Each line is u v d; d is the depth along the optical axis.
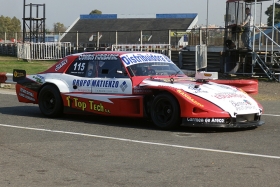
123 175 5.48
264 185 5.05
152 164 5.96
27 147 7.01
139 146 7.03
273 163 5.98
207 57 22.30
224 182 5.17
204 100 7.98
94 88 9.27
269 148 6.86
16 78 10.66
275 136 7.79
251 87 11.26
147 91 8.59
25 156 6.44
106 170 5.70
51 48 35.88
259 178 5.31
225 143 7.20
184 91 8.14
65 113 9.83
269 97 14.23
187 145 7.07
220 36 23.17
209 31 23.53
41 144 7.21
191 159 6.21
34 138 7.70
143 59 9.34
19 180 5.32
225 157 6.31
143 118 9.05
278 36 20.61
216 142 7.28
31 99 10.34
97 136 7.86
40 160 6.21
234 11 20.62
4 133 8.16
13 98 13.72
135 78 8.83
